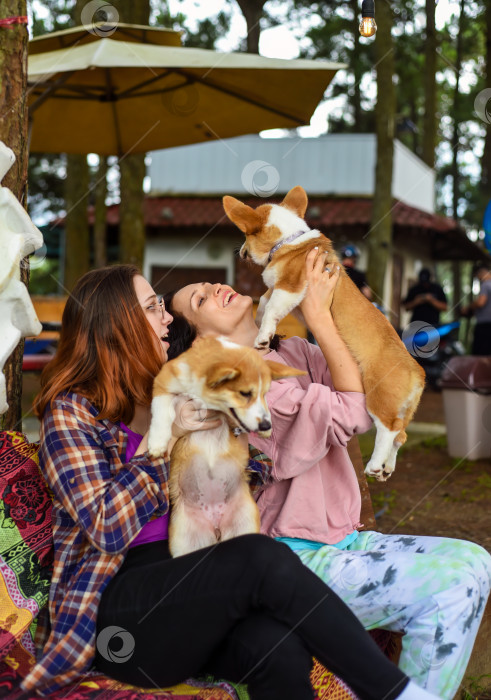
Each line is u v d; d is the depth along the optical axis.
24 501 2.15
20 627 2.00
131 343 2.25
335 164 16.17
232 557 1.93
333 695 2.25
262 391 2.24
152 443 2.12
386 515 5.16
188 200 16.14
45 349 5.95
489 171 11.17
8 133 2.66
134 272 2.36
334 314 2.86
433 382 13.02
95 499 1.99
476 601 2.21
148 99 5.76
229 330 2.72
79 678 1.99
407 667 2.15
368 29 3.26
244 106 5.75
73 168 9.99
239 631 1.92
